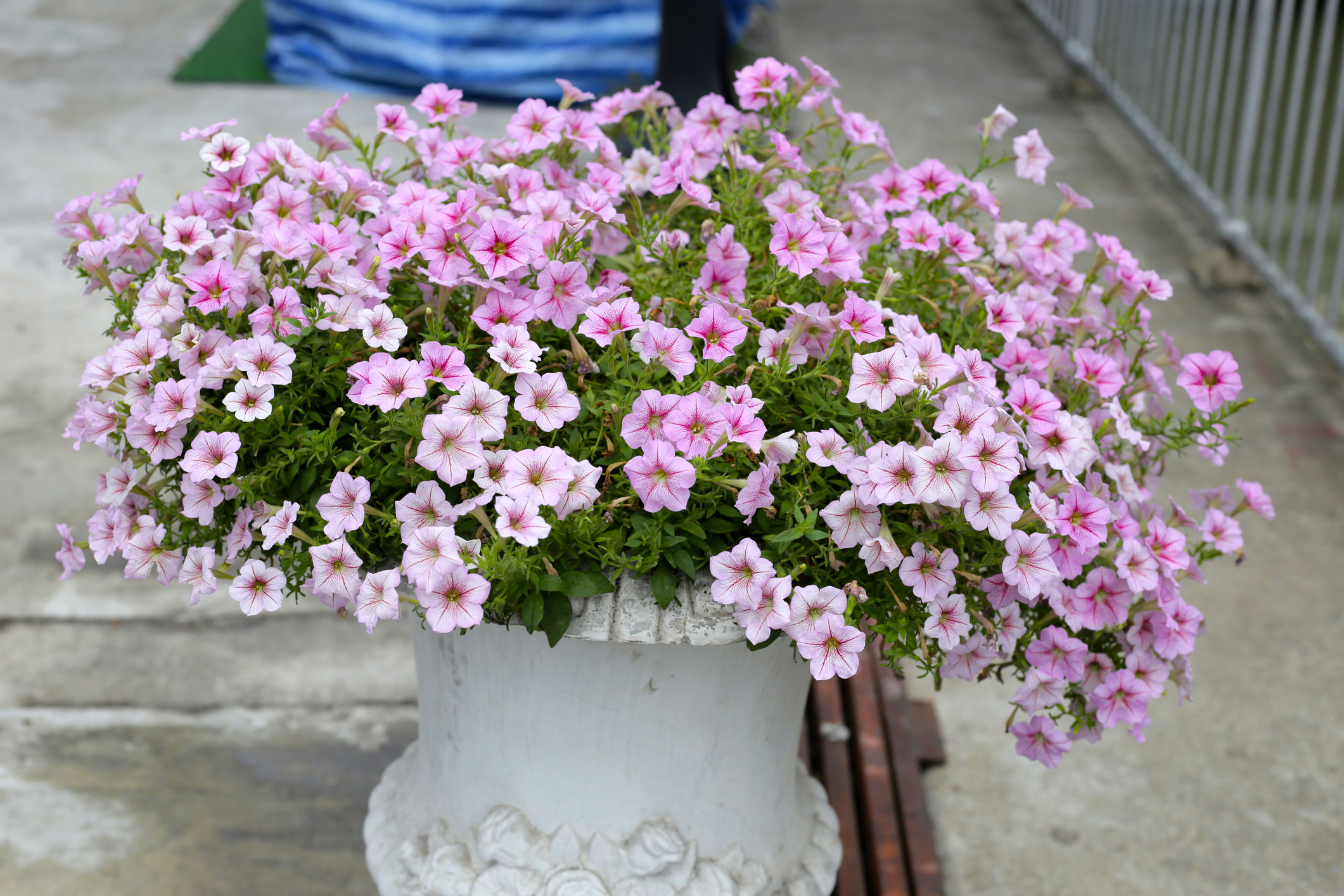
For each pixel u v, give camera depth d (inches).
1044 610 62.7
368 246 61.7
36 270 167.6
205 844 91.4
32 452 134.6
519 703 62.9
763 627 51.7
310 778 98.0
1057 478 59.2
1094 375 62.6
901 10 320.2
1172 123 244.5
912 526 55.8
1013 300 61.8
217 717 103.6
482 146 67.2
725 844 67.6
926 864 88.0
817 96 73.8
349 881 89.2
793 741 70.2
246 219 64.1
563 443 56.5
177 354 55.7
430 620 49.4
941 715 105.3
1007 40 296.4
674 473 50.6
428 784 71.9
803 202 64.2
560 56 218.8
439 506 51.1
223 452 53.3
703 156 70.7
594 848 65.1
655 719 62.2
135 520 58.9
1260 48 168.4
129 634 112.0
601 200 60.2
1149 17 226.8
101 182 191.3
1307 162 157.6
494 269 55.7
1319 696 106.3
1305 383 152.3
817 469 55.1
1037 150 72.6
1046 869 90.4
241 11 284.5
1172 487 131.6
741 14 225.8
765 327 59.9
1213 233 192.2
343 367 57.8
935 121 236.2
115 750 99.4
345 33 226.2
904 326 58.5
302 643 112.7
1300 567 121.3
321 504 51.5
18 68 240.1
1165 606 58.8
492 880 66.1
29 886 86.8
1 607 113.6
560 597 53.1
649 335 55.2
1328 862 91.0
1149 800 96.6
